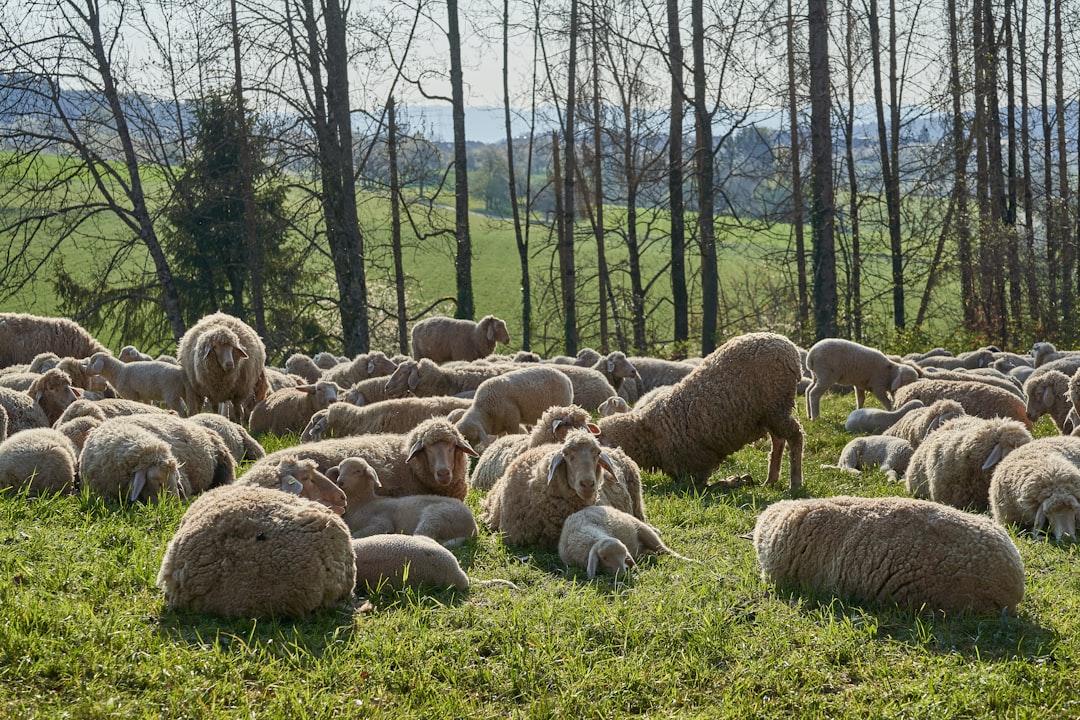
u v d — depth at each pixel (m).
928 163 34.50
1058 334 32.88
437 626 6.07
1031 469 8.62
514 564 7.66
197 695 5.10
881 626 6.16
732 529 8.90
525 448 10.00
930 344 29.91
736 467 12.70
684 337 33.19
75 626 5.70
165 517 7.91
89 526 7.52
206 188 32.31
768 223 32.53
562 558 7.73
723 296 43.00
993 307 35.22
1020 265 35.12
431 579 6.76
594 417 15.54
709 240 32.06
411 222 33.19
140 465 8.42
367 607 6.31
